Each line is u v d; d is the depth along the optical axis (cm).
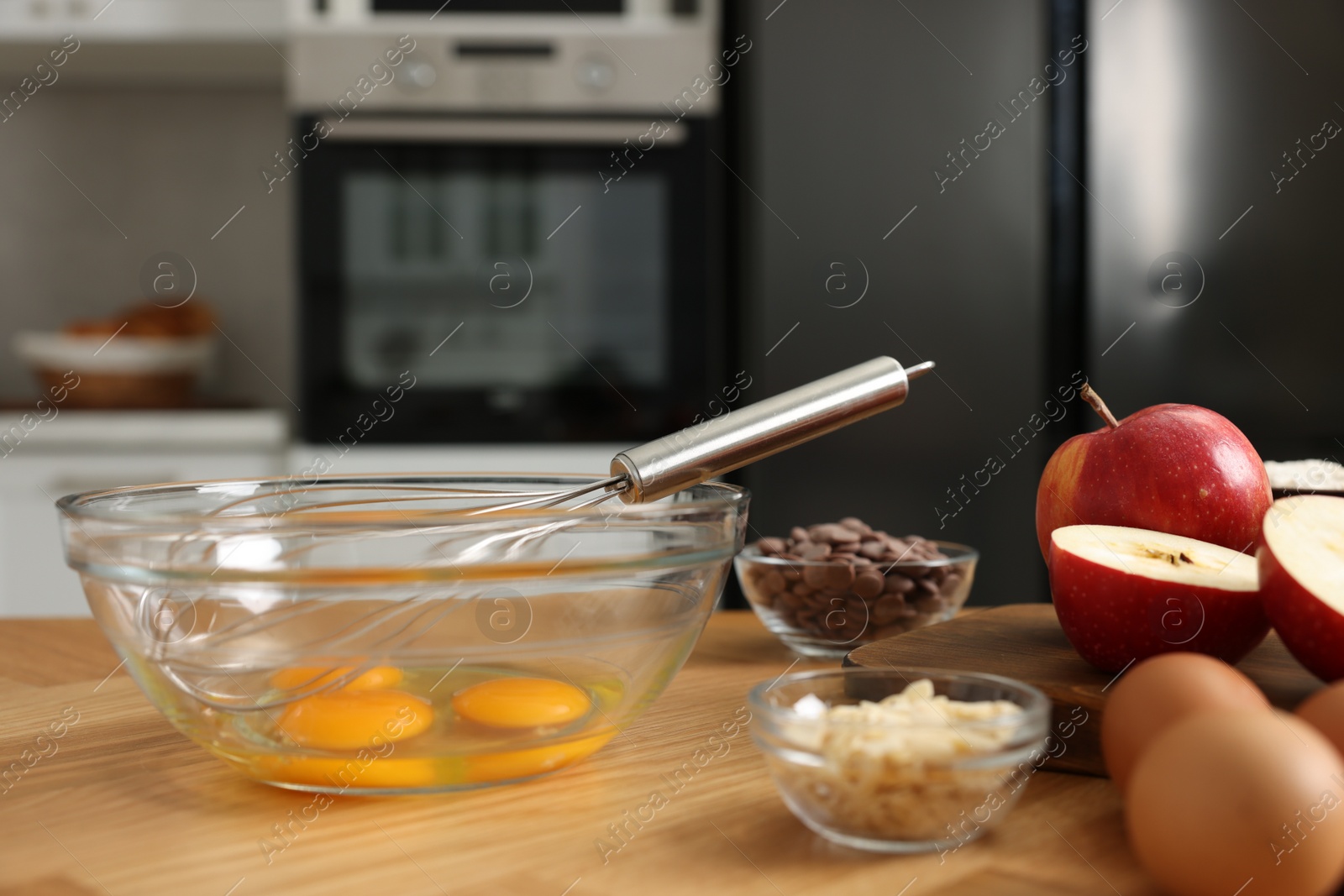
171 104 233
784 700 42
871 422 180
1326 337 181
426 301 185
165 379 200
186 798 44
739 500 46
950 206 180
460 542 40
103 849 38
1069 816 42
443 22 182
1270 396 181
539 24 182
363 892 35
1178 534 56
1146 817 34
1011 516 181
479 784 44
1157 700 38
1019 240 180
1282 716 35
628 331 186
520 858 37
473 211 184
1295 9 178
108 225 234
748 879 35
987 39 178
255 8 197
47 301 234
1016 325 181
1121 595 50
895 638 62
